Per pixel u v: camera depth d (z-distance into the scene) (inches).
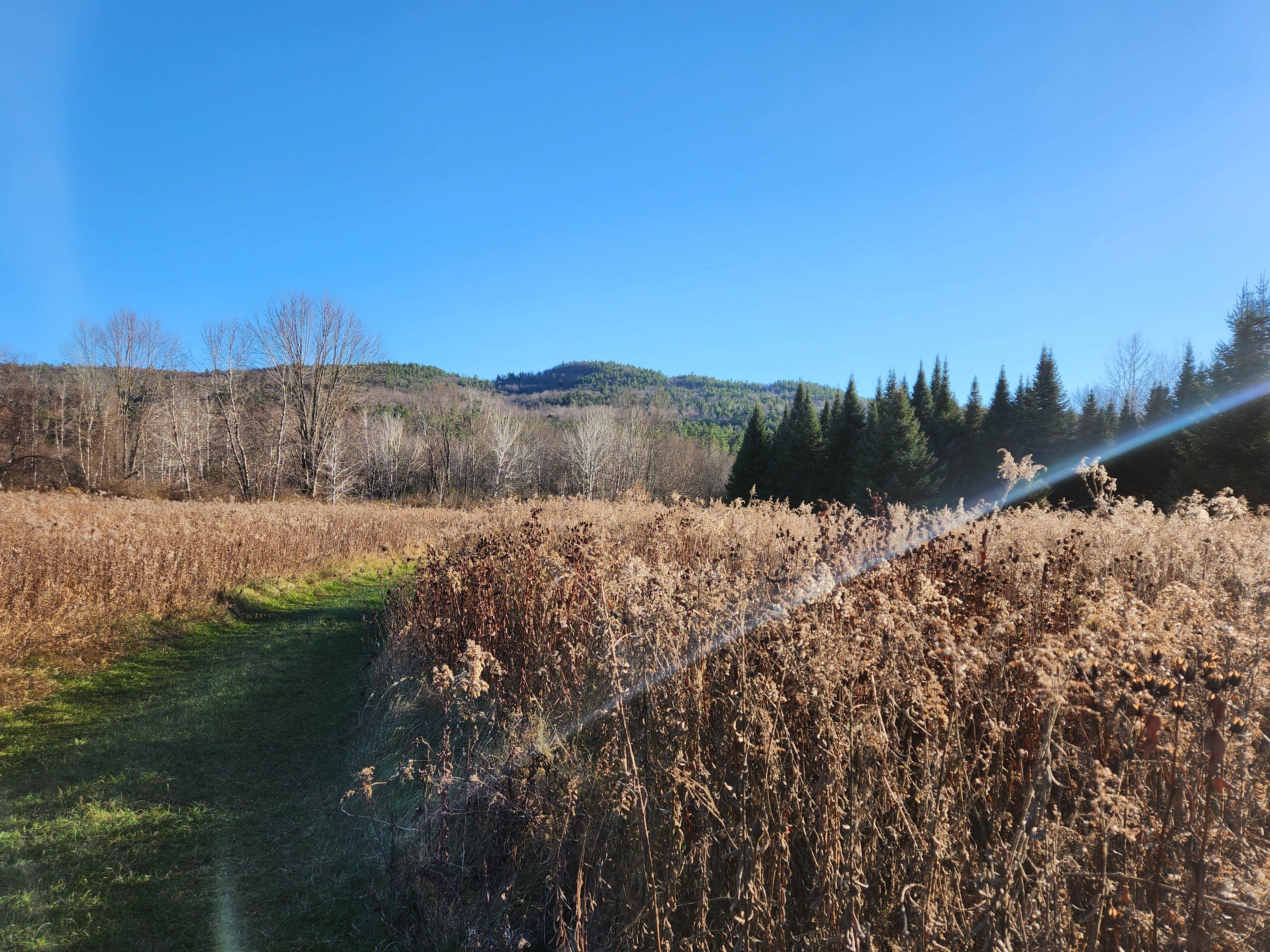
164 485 1753.2
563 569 216.4
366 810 188.4
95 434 1936.5
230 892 158.2
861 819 102.7
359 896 155.9
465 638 267.9
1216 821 93.2
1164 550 205.3
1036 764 103.8
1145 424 1323.8
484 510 545.6
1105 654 97.1
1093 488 283.3
